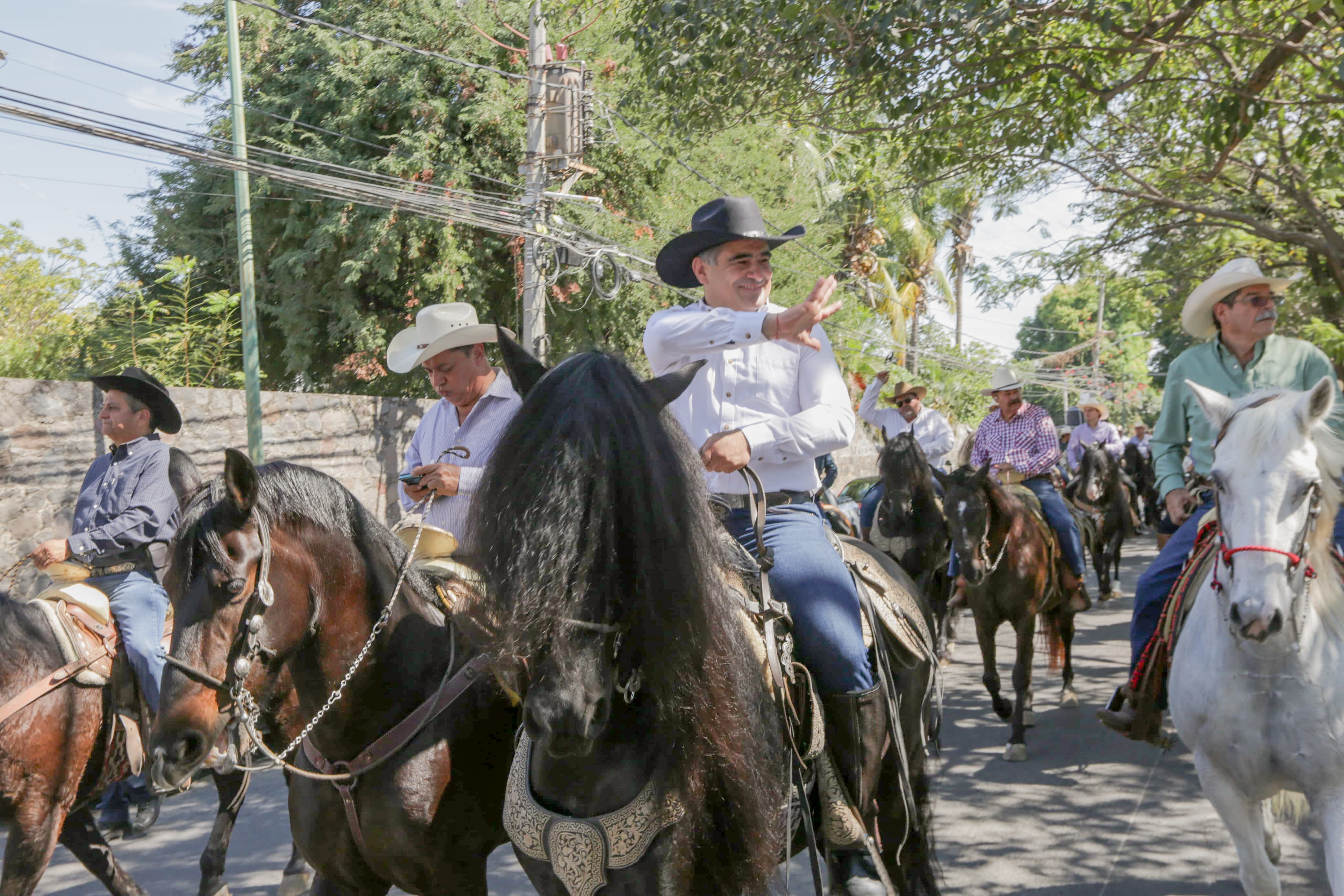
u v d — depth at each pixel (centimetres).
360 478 1124
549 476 183
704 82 866
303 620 267
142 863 505
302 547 268
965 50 802
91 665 389
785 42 809
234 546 252
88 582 429
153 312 1214
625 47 1418
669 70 842
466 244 1409
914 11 738
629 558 190
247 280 996
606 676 188
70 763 381
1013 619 687
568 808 216
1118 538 1356
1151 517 1972
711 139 1230
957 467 703
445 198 1141
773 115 920
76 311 1433
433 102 1359
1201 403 332
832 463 863
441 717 283
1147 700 409
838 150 1246
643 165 1445
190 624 249
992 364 2862
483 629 202
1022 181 1112
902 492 759
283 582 262
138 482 442
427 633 294
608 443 188
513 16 1388
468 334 339
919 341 2906
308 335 1441
